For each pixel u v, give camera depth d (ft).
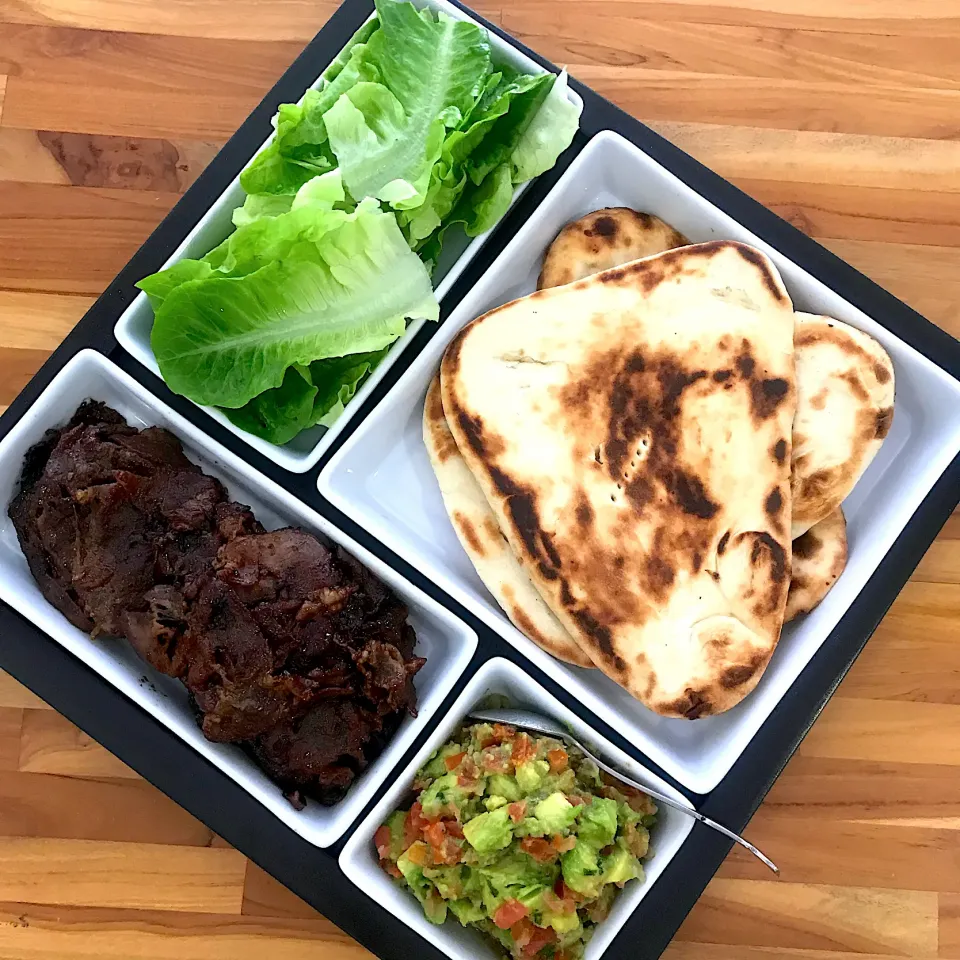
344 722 1.31
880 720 1.50
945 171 1.54
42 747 1.48
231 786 1.35
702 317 1.36
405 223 1.36
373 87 1.35
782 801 1.50
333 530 1.36
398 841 1.32
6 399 1.50
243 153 1.44
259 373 1.32
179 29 1.54
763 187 1.54
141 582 1.32
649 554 1.34
